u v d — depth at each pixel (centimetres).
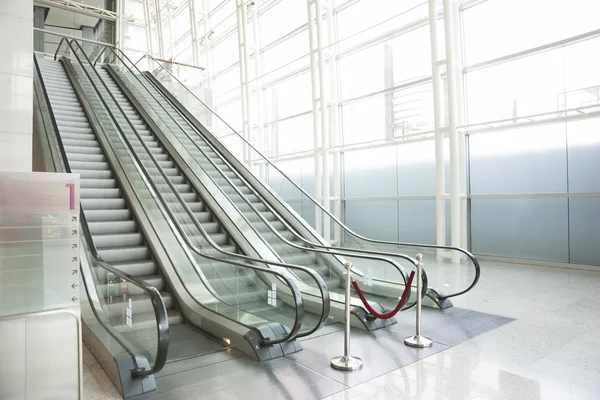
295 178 1472
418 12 1069
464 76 1043
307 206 872
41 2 2008
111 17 2178
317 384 359
